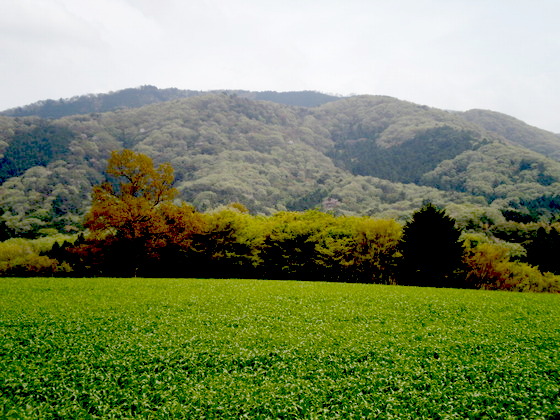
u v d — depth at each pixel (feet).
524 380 44.75
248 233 195.42
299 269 197.16
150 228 161.38
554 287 181.78
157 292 108.37
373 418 36.73
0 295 102.78
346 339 61.16
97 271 192.44
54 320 72.84
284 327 68.49
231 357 52.47
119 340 59.88
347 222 218.38
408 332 66.33
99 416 37.24
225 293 106.83
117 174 163.73
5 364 49.70
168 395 40.88
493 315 82.17
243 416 36.83
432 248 166.81
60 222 456.04
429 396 40.83
